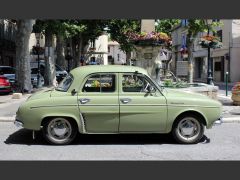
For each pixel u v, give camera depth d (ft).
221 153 26.68
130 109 28.30
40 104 27.89
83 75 28.48
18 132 33.76
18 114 28.35
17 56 73.82
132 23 122.01
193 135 29.43
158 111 28.45
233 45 139.44
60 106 27.91
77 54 142.51
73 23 104.01
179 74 65.77
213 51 155.12
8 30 150.82
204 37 70.79
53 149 27.50
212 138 31.73
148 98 28.45
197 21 73.31
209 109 28.96
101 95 28.27
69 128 28.60
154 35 52.60
